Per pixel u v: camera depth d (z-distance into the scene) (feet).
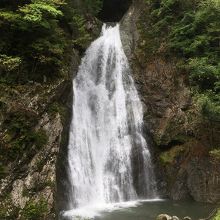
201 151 57.41
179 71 62.23
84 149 57.41
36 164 46.09
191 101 59.47
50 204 45.32
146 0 72.69
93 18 74.74
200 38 61.72
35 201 44.32
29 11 48.11
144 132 62.90
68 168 53.88
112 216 48.29
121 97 65.10
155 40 67.36
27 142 45.96
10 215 41.78
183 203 55.16
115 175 58.80
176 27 65.26
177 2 67.10
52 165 47.80
